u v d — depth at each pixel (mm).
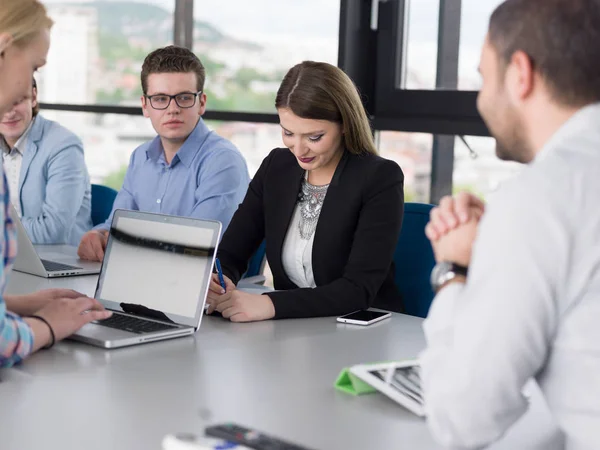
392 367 1485
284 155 2475
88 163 5254
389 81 3824
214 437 1084
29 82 1450
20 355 1523
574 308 988
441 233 1177
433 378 1036
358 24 3881
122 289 1973
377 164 2283
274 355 1653
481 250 1001
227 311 1953
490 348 973
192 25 4641
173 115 2938
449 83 3635
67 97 5328
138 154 3180
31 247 2363
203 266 1848
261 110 4383
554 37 1006
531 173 999
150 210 3084
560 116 1033
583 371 990
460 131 3578
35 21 1420
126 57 5008
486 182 3561
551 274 963
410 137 3809
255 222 2520
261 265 2742
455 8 3574
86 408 1305
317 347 1723
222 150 2979
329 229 2279
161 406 1322
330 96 2182
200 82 2992
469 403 994
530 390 1486
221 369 1543
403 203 2289
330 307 2041
